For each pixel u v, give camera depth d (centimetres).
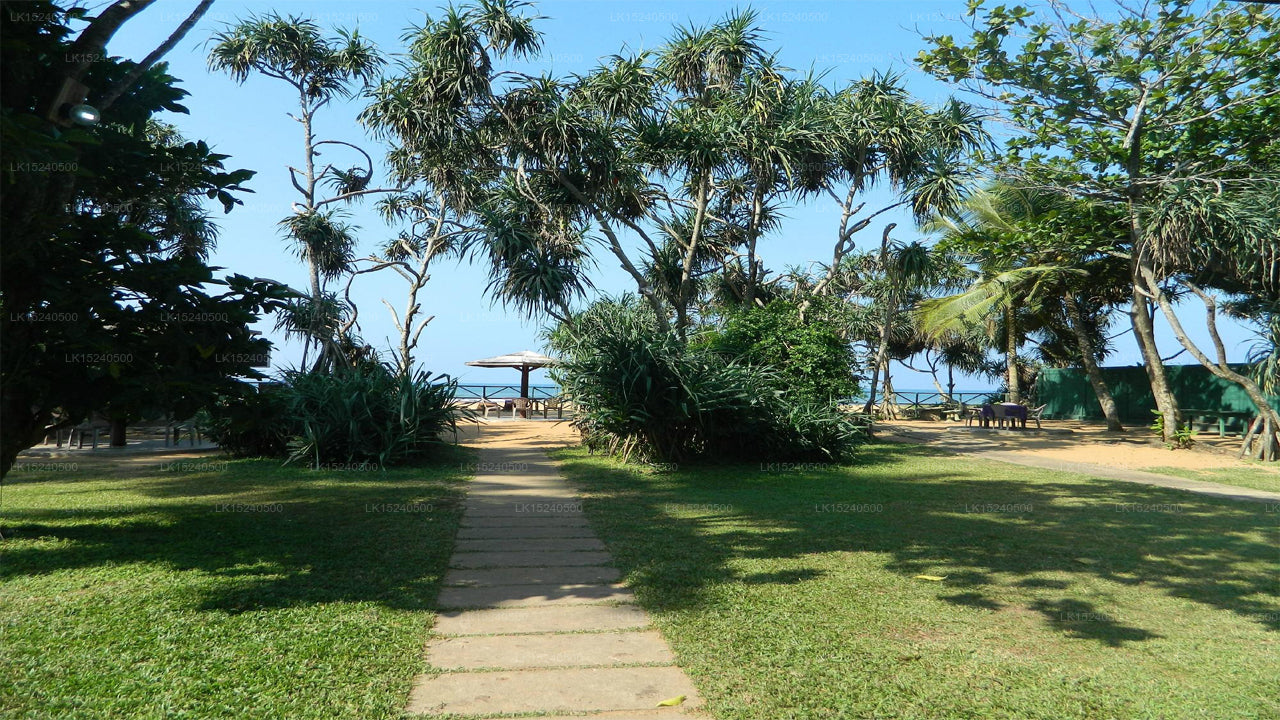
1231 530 721
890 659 387
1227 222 1316
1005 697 344
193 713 318
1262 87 1391
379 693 338
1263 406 1398
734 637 416
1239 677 369
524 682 354
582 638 415
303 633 414
